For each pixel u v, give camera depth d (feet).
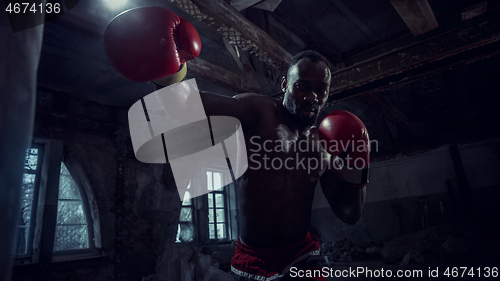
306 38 14.83
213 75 10.83
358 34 15.33
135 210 15.40
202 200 19.02
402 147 24.50
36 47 1.03
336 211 4.49
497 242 19.04
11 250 0.82
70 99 13.85
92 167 14.20
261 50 9.17
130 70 2.52
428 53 9.48
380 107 15.46
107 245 13.94
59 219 13.04
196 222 18.53
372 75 10.44
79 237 13.55
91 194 14.02
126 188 15.28
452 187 22.12
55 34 10.62
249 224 3.61
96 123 14.75
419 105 24.06
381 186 24.89
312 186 3.90
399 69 9.95
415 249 17.66
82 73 12.91
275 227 3.55
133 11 2.62
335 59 16.74
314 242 3.83
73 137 13.76
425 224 22.26
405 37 15.44
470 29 8.88
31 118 0.97
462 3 13.29
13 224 0.83
